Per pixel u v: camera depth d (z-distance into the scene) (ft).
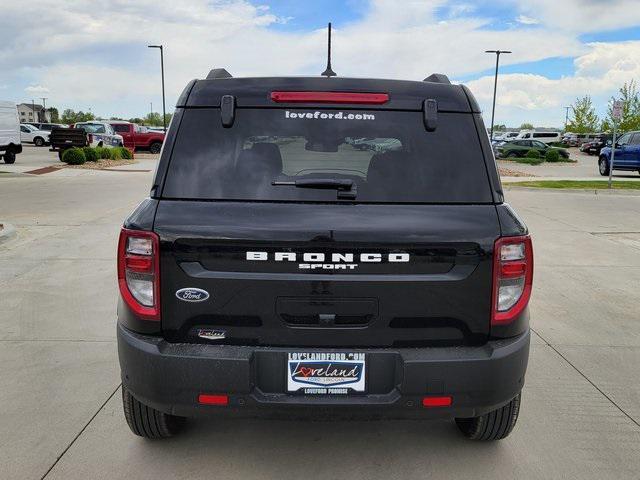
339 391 8.38
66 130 82.58
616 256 27.30
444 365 8.22
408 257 8.20
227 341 8.38
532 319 18.21
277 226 8.13
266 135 8.75
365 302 8.25
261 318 8.27
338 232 8.11
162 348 8.30
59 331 16.34
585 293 21.18
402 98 8.98
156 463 10.01
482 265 8.32
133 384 8.54
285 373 8.34
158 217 8.29
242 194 8.41
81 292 20.01
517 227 8.49
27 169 70.59
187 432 11.03
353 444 10.73
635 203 47.29
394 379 8.38
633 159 73.72
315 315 8.27
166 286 8.28
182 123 8.80
